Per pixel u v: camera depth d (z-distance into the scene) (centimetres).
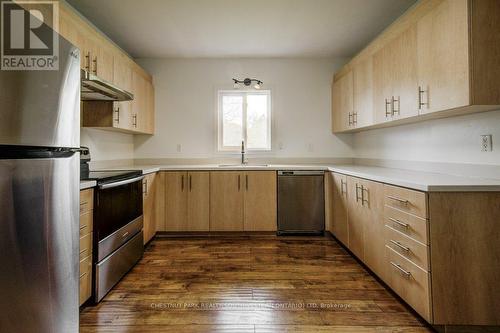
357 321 173
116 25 294
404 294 182
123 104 301
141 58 396
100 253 197
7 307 97
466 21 161
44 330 116
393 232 195
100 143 314
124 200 236
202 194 346
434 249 158
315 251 298
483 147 190
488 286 157
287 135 403
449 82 174
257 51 372
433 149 238
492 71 160
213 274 242
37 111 110
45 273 116
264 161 404
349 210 279
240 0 249
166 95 400
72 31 212
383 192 210
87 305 192
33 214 109
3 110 94
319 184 347
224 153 402
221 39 332
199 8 262
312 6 261
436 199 159
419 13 203
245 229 346
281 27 302
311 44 349
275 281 228
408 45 217
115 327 168
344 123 355
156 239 340
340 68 399
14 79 99
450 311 157
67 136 129
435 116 216
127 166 371
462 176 206
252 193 346
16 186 101
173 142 402
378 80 266
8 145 96
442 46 180
